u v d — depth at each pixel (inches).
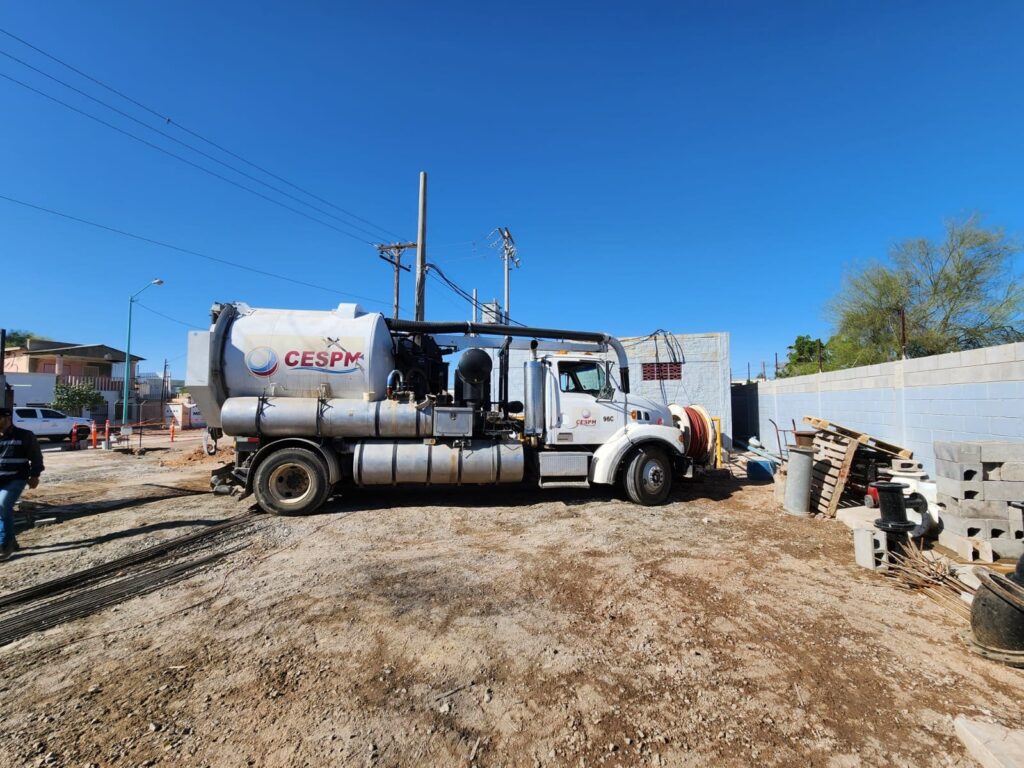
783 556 204.5
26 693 110.3
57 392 1327.5
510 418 326.0
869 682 114.0
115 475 448.1
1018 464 185.5
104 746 92.9
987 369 245.0
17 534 238.2
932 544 204.7
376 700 107.3
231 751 91.4
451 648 129.8
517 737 95.7
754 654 126.7
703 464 346.9
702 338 628.7
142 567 192.1
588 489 355.3
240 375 289.9
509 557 204.7
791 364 1216.8
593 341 354.9
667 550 213.3
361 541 228.4
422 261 628.4
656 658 125.0
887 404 333.1
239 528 249.4
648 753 91.6
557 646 130.9
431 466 292.8
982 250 685.3
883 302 751.1
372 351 297.4
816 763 89.0
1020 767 82.4
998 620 122.0
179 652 127.9
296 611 152.4
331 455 285.3
